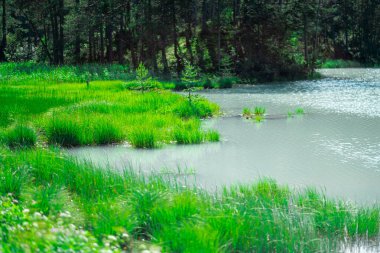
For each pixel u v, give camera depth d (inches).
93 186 406.9
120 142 713.6
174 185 450.6
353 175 520.4
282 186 466.3
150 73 2030.0
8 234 227.9
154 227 309.1
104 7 2353.6
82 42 2829.7
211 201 365.1
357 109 1060.5
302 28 2431.1
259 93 1509.6
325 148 660.7
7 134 665.6
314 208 362.9
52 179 427.5
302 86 1769.2
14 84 1529.3
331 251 298.7
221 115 1005.2
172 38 2541.8
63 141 689.6
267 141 716.7
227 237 289.3
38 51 2849.4
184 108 964.6
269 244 293.1
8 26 3034.0
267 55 2218.3
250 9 2284.7
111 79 1829.5
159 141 709.3
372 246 307.9
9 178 370.0
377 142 697.0
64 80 1659.7
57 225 260.2
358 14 3378.4
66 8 2596.0
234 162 587.2
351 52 3376.0
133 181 420.8
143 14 2348.7
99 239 277.6
